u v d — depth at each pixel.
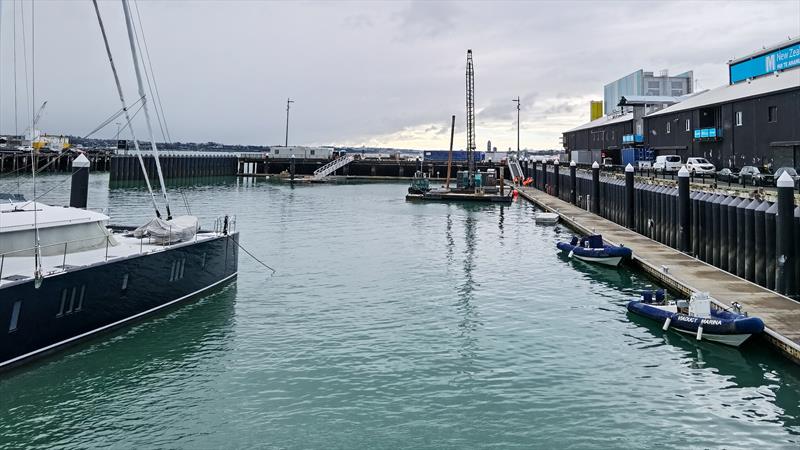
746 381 15.81
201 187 95.81
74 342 17.69
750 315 18.92
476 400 14.71
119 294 19.31
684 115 63.34
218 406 14.37
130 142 128.38
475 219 55.03
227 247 26.78
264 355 17.84
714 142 56.94
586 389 15.40
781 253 21.02
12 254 17.91
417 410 14.14
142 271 20.33
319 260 33.59
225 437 12.88
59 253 19.39
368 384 15.69
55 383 15.47
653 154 71.94
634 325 20.94
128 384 15.57
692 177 43.84
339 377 16.16
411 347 18.64
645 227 37.47
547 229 47.34
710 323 18.55
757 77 58.22
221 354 17.88
